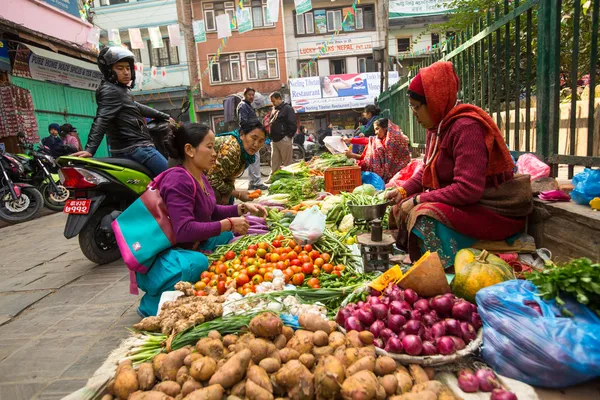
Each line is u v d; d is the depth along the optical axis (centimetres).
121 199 490
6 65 1118
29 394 233
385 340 204
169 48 2452
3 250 602
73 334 306
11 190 782
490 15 434
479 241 287
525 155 354
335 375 171
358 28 2448
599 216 239
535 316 185
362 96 2305
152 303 306
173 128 314
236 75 2519
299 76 2525
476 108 278
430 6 2328
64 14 1291
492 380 179
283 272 301
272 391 179
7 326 329
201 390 175
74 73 1443
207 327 221
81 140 1523
